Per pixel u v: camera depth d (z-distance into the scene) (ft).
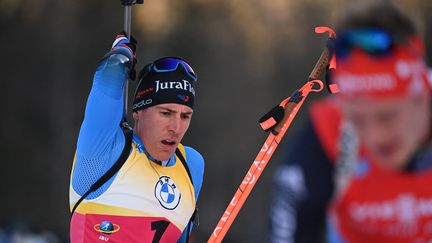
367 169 24.31
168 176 43.68
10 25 224.12
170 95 42.55
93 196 42.50
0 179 221.66
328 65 37.32
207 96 231.71
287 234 24.35
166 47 221.87
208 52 231.71
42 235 160.97
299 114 189.26
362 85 23.12
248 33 232.94
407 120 23.43
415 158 24.14
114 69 41.52
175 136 42.88
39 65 224.33
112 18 218.59
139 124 43.65
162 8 218.59
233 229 208.44
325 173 24.36
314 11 232.32
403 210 24.72
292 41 233.55
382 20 22.94
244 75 232.94
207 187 229.04
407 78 22.94
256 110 231.50
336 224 25.34
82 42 219.82
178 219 43.86
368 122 23.53
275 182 24.76
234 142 230.07
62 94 221.46
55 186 220.23
